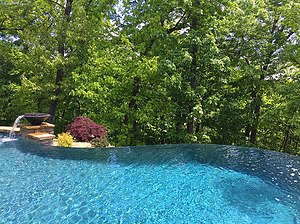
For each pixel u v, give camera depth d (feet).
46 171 17.15
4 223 10.11
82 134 30.22
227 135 52.80
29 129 28.02
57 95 42.88
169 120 45.24
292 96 41.39
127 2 49.37
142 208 12.37
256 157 24.25
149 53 45.78
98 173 17.37
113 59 47.32
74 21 40.47
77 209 11.78
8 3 45.42
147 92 45.75
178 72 40.09
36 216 10.85
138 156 22.93
